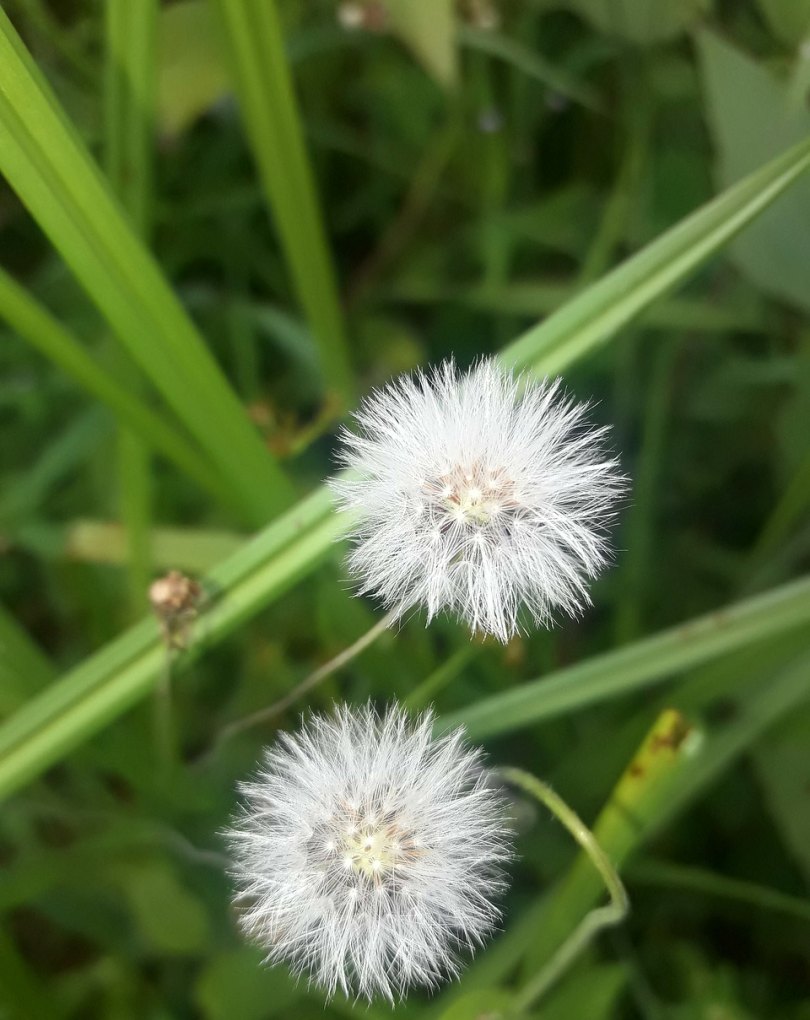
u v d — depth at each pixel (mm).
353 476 59
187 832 87
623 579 99
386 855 56
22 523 100
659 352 109
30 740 66
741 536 111
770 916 94
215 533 92
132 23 77
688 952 90
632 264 64
